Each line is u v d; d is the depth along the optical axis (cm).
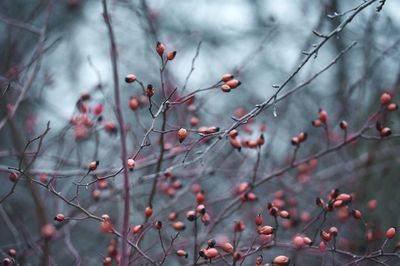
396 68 146
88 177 143
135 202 128
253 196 113
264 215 137
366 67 141
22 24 130
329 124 145
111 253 109
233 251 105
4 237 131
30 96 132
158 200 139
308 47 140
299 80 139
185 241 122
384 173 139
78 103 119
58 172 117
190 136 119
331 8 141
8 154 118
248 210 134
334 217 139
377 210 136
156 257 119
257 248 106
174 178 121
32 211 137
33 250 116
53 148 133
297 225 127
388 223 135
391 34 149
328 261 131
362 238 131
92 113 125
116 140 128
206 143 122
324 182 144
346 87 146
